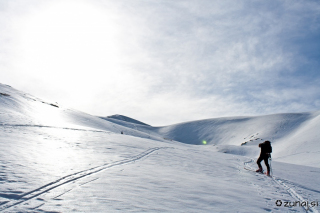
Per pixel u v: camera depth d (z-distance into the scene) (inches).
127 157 411.2
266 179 387.9
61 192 174.2
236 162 619.8
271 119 5319.9
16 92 2345.0
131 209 150.3
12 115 898.1
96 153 409.4
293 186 351.6
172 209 161.8
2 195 153.7
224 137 5516.7
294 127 4360.2
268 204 220.1
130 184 220.7
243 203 206.4
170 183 245.3
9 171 216.7
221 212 171.3
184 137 6382.9
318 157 1732.3
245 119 6141.7
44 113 1763.0
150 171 305.0
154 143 829.8
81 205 149.3
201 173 358.3
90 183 208.8
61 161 298.7
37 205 143.0
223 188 258.2
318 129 2933.1
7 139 427.2
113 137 764.0
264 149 453.7
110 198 169.8
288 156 2202.3
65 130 776.3
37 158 297.6
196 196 206.4
